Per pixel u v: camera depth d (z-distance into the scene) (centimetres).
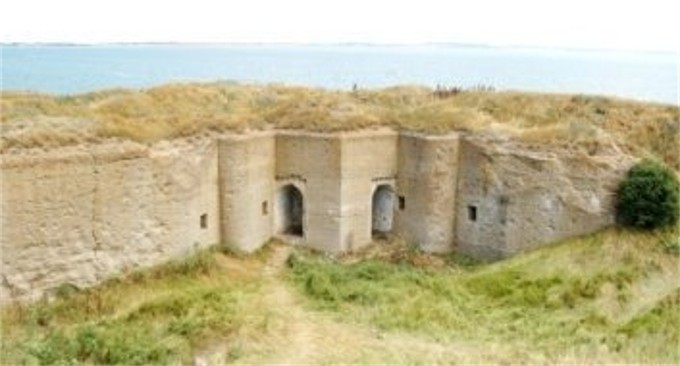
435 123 3288
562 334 2272
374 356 2050
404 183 3344
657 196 2831
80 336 2083
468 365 1919
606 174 2933
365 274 2919
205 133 2941
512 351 2092
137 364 1942
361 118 3278
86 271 2455
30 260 2286
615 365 1889
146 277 2619
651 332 2244
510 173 3131
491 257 3212
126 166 2555
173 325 2208
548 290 2644
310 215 3250
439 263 3194
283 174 3281
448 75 18725
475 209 3247
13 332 2134
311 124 3219
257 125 3180
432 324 2377
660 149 3506
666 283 2664
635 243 2816
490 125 3291
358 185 3244
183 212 2786
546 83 14700
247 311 2420
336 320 2408
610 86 13512
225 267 2895
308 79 16262
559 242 3005
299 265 2998
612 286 2616
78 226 2419
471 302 2639
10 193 2212
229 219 3031
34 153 2292
